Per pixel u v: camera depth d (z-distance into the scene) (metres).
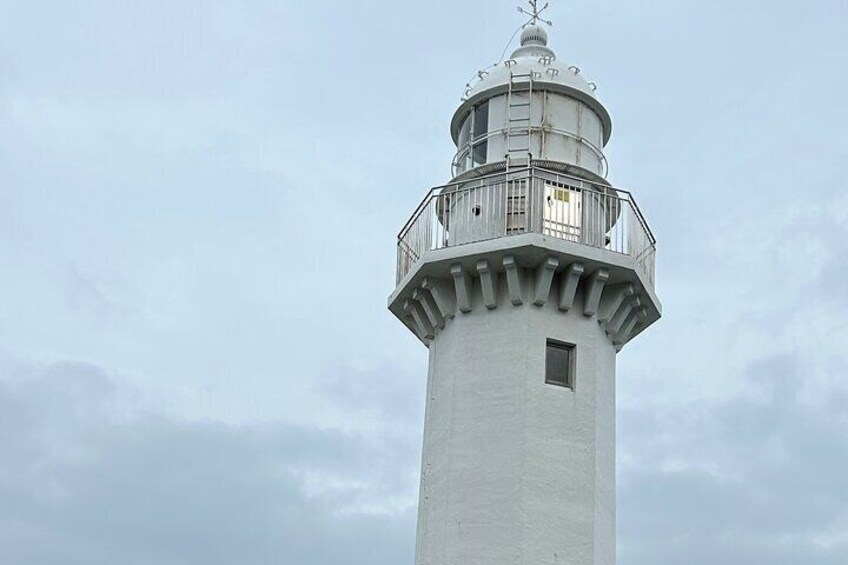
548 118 30.72
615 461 29.25
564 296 28.67
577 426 28.14
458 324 29.30
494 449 27.81
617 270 28.78
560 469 27.64
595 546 27.38
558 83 30.92
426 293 29.86
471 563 27.08
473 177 30.59
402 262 30.70
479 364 28.64
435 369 29.83
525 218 28.83
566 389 28.38
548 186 29.14
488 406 28.22
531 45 32.91
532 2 33.72
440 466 28.48
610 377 29.52
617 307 29.17
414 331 31.42
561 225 28.95
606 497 28.36
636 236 29.56
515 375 28.17
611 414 29.30
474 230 29.50
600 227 29.53
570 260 28.52
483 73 32.06
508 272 28.53
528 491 27.27
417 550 28.73
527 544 26.86
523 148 30.44
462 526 27.45
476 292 29.22
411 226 30.53
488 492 27.52
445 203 30.69
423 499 28.92
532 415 27.86
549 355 28.59
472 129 31.52
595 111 31.55
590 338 28.91
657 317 30.33
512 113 30.86
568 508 27.42
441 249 29.09
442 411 28.97
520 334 28.42
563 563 26.95
